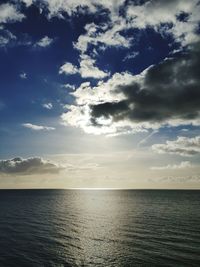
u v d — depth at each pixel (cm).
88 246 4116
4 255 3656
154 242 4294
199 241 4319
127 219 7094
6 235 4966
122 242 4334
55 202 14250
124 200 16150
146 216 7712
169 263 3234
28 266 3198
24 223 6444
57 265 3241
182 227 5684
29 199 17175
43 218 7400
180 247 3959
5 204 12575
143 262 3288
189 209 9825
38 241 4472
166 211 9119
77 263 3312
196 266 3117
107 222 6575
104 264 3253
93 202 14250
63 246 4134
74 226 5994
